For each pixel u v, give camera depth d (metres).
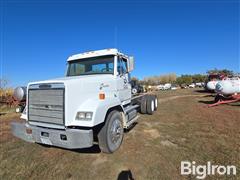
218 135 5.58
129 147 4.85
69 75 6.16
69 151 4.82
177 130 6.21
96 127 4.34
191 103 12.97
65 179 3.61
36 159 4.46
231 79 12.92
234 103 12.45
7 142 5.69
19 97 8.50
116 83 5.54
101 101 4.24
